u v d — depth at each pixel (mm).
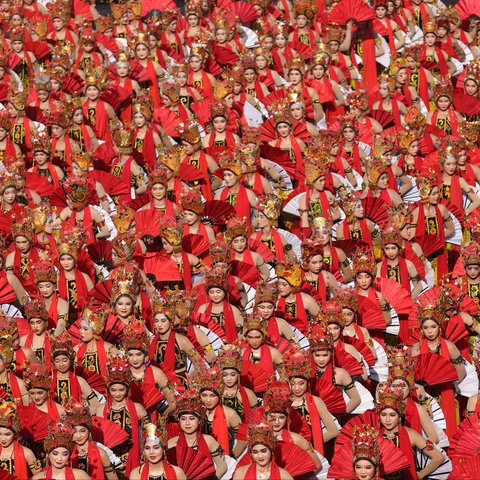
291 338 50125
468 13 80062
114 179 61812
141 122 65000
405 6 79688
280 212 57781
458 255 60094
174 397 45688
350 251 56438
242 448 45219
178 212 58875
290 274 51750
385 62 76812
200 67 71625
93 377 47594
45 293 52844
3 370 47438
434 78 73688
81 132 65938
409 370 44750
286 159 63406
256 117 69250
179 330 48750
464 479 42000
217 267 51469
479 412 45469
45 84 69125
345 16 75750
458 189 61812
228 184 59656
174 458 42625
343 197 57844
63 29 77875
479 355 47719
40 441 45438
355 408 46875
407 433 43875
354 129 64438
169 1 78125
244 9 78875
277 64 74625
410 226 57656
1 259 55219
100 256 56438
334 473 42312
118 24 78000
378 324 51188
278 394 43500
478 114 69812
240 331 51406
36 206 58781
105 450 43812
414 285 55219
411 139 64750
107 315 50125
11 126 67000
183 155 62781
